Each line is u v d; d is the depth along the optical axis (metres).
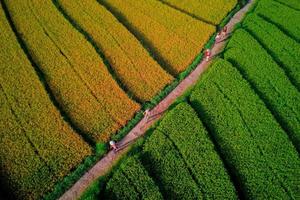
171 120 27.33
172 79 31.09
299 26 37.44
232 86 30.16
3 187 23.75
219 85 30.27
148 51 33.22
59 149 25.69
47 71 30.91
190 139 26.31
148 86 30.48
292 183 24.77
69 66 31.34
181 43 34.72
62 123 27.03
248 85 30.20
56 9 36.66
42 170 24.59
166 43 34.62
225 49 34.34
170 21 36.75
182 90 30.59
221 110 28.59
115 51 33.06
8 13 36.12
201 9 38.91
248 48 33.75
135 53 32.97
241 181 24.91
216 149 26.02
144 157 25.27
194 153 25.59
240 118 28.02
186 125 27.06
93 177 24.66
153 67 31.86
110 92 29.55
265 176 25.05
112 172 24.59
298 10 40.09
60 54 32.25
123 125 27.59
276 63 32.50
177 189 23.94
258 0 40.56
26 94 28.84
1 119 27.27
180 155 25.58
